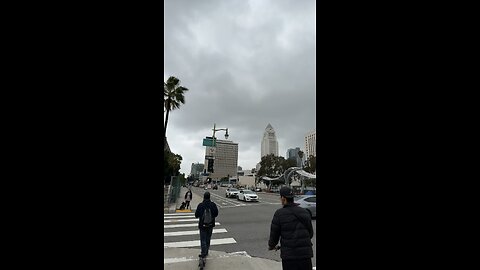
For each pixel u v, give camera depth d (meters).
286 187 3.36
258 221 13.71
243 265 6.33
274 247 3.35
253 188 81.06
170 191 23.45
